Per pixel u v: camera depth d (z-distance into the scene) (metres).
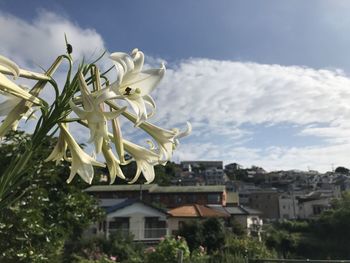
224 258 12.21
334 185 93.19
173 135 2.38
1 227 4.66
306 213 68.50
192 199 47.16
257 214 47.28
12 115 1.86
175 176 90.50
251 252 13.38
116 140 2.08
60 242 6.45
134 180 2.34
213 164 123.12
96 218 7.37
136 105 1.94
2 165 4.52
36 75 1.83
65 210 6.24
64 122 1.78
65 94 1.77
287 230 38.84
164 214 34.91
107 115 1.76
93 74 1.83
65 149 2.04
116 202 48.91
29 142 1.73
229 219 37.53
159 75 2.02
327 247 32.75
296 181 114.56
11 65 1.77
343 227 34.47
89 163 2.04
